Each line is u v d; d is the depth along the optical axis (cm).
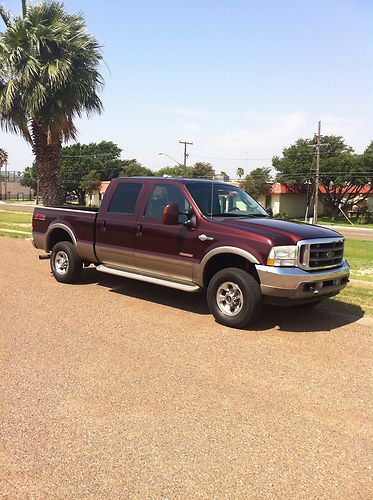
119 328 585
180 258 646
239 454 319
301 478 294
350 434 349
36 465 303
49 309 664
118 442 330
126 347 517
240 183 5716
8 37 1602
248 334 570
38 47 1562
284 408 385
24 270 952
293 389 421
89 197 7050
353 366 477
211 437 339
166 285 666
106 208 760
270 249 559
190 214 643
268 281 557
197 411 376
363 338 565
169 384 424
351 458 318
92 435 338
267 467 305
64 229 827
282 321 630
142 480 289
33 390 407
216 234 608
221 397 401
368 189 5497
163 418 364
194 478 292
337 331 591
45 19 1658
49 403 384
